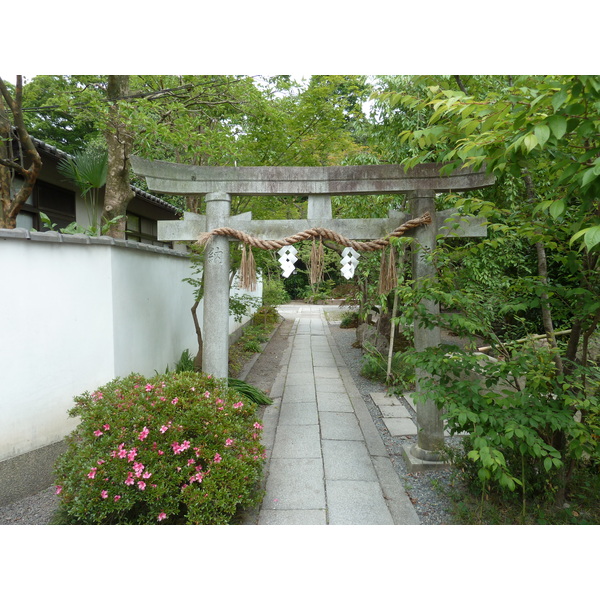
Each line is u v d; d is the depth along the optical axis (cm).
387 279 296
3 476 247
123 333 344
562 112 141
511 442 179
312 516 230
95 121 410
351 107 675
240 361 630
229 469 212
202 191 313
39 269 271
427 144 221
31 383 265
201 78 503
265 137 539
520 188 374
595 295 196
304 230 309
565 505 235
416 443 313
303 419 393
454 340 614
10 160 357
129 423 216
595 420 201
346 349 743
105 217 446
